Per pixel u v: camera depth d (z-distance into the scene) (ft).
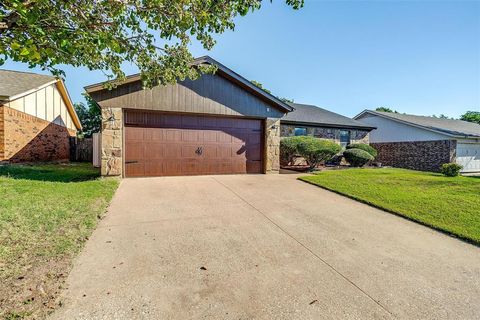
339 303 6.87
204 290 7.18
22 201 13.75
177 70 14.20
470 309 6.84
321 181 24.79
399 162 56.80
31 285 6.79
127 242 10.20
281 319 6.12
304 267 8.86
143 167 24.63
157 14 10.55
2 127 28.76
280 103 29.86
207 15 10.64
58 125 45.50
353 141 52.39
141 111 24.32
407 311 6.65
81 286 7.01
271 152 30.17
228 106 27.53
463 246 11.25
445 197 19.24
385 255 10.11
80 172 27.50
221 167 28.17
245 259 9.26
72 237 9.98
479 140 51.06
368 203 17.75
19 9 6.51
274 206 16.63
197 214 14.34
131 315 5.99
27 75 40.63
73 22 9.32
